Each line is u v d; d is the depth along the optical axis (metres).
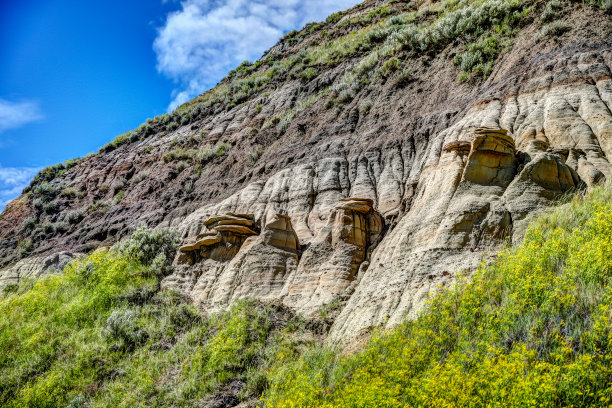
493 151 14.45
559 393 5.99
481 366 7.07
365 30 39.84
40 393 12.12
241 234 18.12
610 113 15.01
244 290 15.61
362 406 7.48
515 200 12.84
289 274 15.91
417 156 18.56
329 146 22.12
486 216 12.75
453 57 24.17
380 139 20.75
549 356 6.97
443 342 8.73
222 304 15.45
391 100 23.83
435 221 13.54
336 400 8.46
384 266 13.72
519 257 9.90
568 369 6.20
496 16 25.06
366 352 9.57
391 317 11.24
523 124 16.14
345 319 12.62
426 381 7.19
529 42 21.09
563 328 7.57
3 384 12.95
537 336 7.59
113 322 14.41
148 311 15.33
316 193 19.11
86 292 17.16
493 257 11.40
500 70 20.75
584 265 8.36
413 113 21.81
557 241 9.59
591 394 5.76
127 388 11.98
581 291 8.16
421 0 41.97
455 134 17.25
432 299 10.70
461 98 20.47
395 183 17.83
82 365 13.13
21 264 24.56
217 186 24.84
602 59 17.48
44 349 14.17
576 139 14.52
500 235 12.18
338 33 43.97
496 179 14.02
